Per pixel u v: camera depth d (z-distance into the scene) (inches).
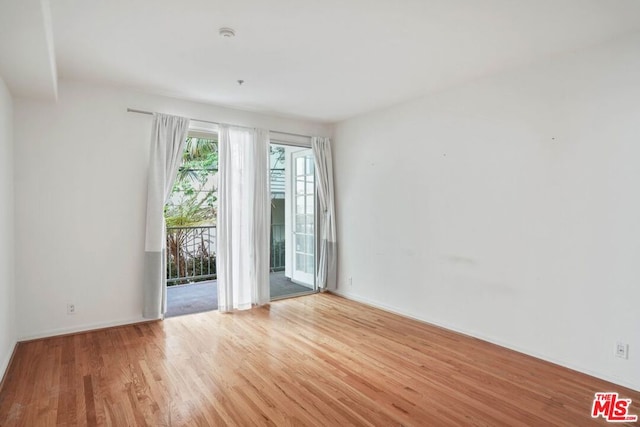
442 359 119.6
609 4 86.5
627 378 101.4
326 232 206.7
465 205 142.7
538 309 121.0
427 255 157.9
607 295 105.4
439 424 83.6
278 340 135.3
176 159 156.5
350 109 178.5
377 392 97.8
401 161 169.3
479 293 138.3
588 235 109.3
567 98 113.5
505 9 88.9
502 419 85.7
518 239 126.2
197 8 88.3
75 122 138.2
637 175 99.7
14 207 127.0
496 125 132.1
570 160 113.0
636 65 99.7
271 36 103.1
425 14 91.4
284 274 262.4
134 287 151.1
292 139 197.8
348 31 100.4
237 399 93.5
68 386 99.3
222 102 165.8
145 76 133.6
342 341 135.1
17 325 128.6
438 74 132.6
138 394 95.5
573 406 91.5
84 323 140.8
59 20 93.4
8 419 84.2
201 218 279.7
